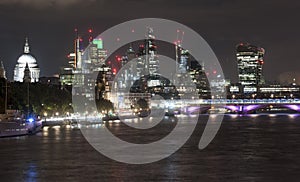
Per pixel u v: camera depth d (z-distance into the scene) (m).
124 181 124.38
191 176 131.00
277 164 151.00
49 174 133.50
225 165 149.12
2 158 163.38
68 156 168.75
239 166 147.25
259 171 138.62
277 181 125.19
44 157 165.62
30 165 148.50
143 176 130.88
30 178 128.50
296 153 178.50
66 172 136.50
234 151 185.75
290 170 140.00
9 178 128.75
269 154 175.62
